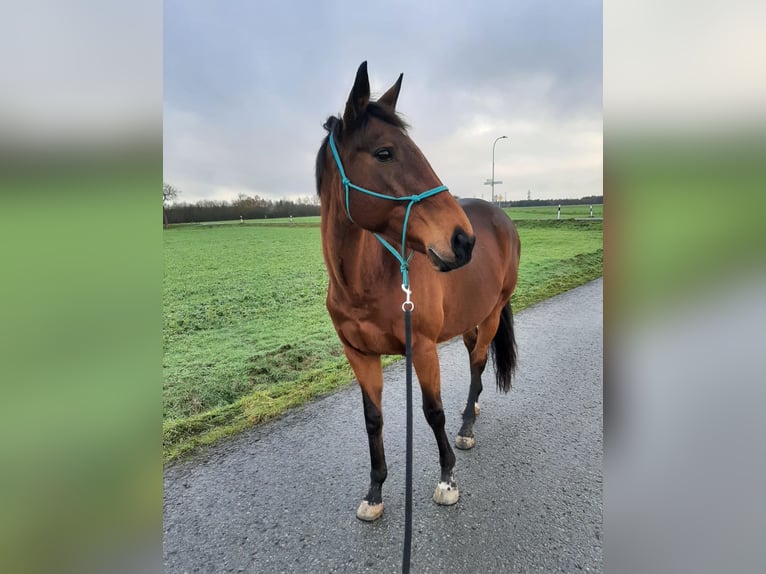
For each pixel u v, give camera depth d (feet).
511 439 9.10
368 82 5.13
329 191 5.97
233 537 6.57
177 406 10.97
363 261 6.05
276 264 34.06
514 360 10.53
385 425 9.87
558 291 25.79
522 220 67.87
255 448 9.02
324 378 12.59
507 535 6.40
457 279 7.59
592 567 5.79
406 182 5.15
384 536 6.53
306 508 7.20
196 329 17.84
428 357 6.67
